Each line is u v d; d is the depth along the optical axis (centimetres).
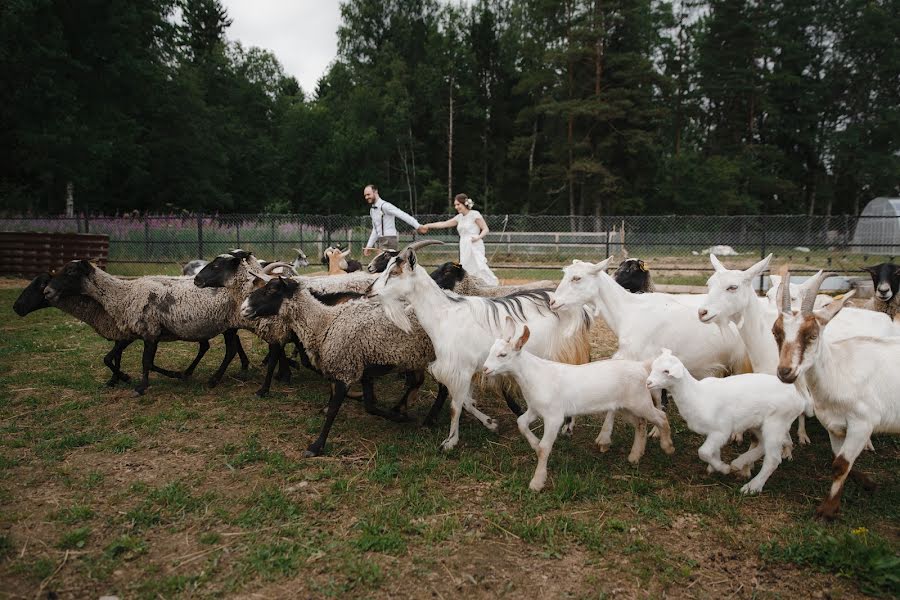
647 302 570
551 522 405
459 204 933
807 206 4703
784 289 427
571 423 566
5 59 2148
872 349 421
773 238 1794
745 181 4112
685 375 443
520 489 452
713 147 4400
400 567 355
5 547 374
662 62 4766
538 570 355
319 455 517
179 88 3469
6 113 2325
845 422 420
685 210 3978
